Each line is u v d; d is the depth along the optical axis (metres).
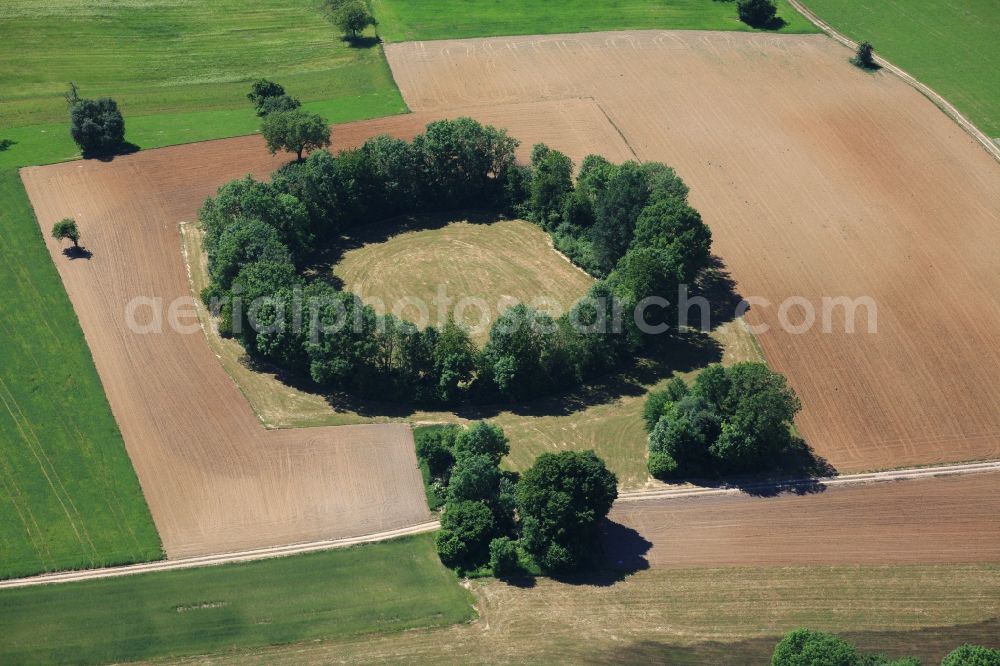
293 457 128.62
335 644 105.81
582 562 113.19
